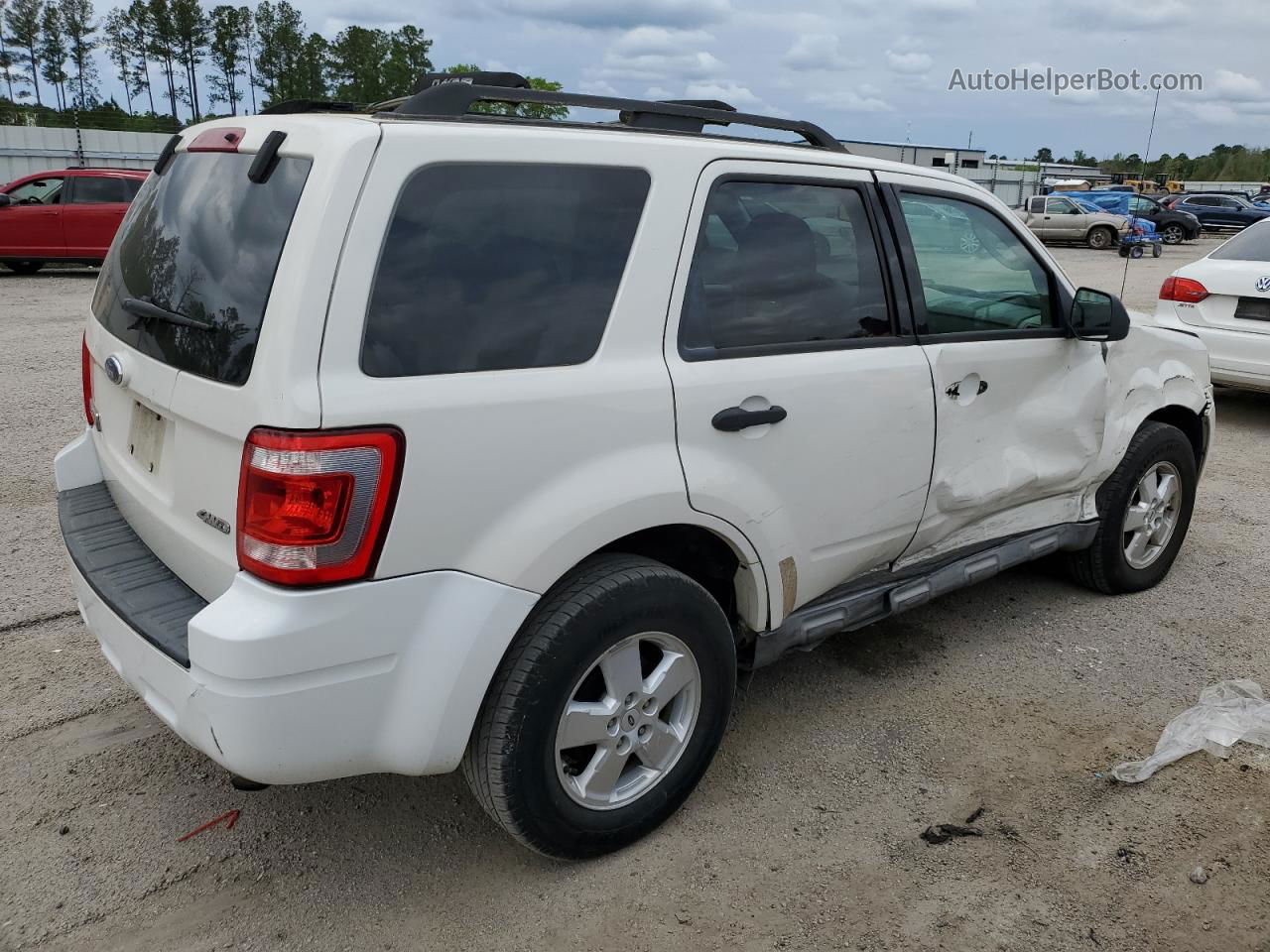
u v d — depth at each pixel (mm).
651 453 2570
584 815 2635
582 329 2480
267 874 2707
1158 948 2469
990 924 2539
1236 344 7555
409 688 2281
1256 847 2836
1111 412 4117
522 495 2361
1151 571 4609
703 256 2732
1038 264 3773
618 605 2523
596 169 2529
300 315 2086
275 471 2074
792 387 2869
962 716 3533
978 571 3709
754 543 2854
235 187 2408
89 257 15953
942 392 3328
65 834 2836
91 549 2777
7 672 3664
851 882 2693
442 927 2521
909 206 3326
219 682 2107
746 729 3436
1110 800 3049
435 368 2248
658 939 2486
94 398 3154
